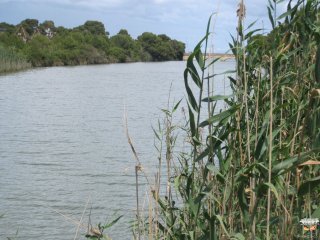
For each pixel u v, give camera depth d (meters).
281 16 4.02
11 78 62.16
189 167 4.68
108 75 71.62
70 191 13.38
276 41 4.04
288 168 2.70
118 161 17.23
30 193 13.20
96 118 29.02
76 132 24.06
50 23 124.75
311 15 4.02
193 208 3.31
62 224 10.59
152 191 4.12
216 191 3.66
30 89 48.59
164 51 134.75
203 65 3.26
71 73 75.25
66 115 30.52
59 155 18.55
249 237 3.11
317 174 3.66
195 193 3.79
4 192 13.31
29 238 9.83
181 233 3.76
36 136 23.02
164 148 15.58
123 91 46.91
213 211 3.49
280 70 4.14
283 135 3.83
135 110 32.19
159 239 4.23
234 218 3.60
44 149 19.77
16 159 17.89
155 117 28.61
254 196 3.26
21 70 80.12
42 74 71.12
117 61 121.75
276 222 3.16
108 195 12.69
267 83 3.86
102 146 20.19
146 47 134.00
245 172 2.99
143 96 41.47
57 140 21.83
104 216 10.84
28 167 16.59
